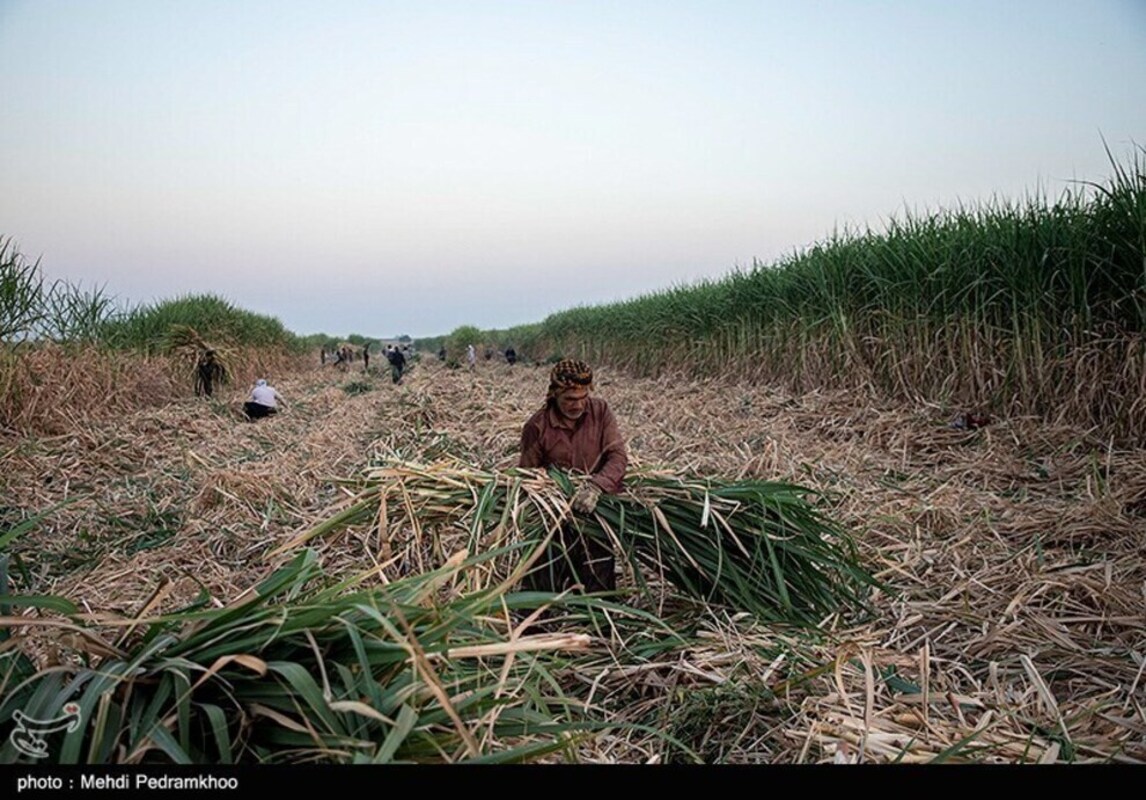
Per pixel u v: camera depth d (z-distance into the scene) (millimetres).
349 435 10828
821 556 3859
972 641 3354
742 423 9820
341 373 36188
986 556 4516
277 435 11203
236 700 1820
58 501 7031
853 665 2998
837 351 11742
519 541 3373
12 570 4863
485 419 10406
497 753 1830
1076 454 7090
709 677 2814
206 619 2033
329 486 7395
